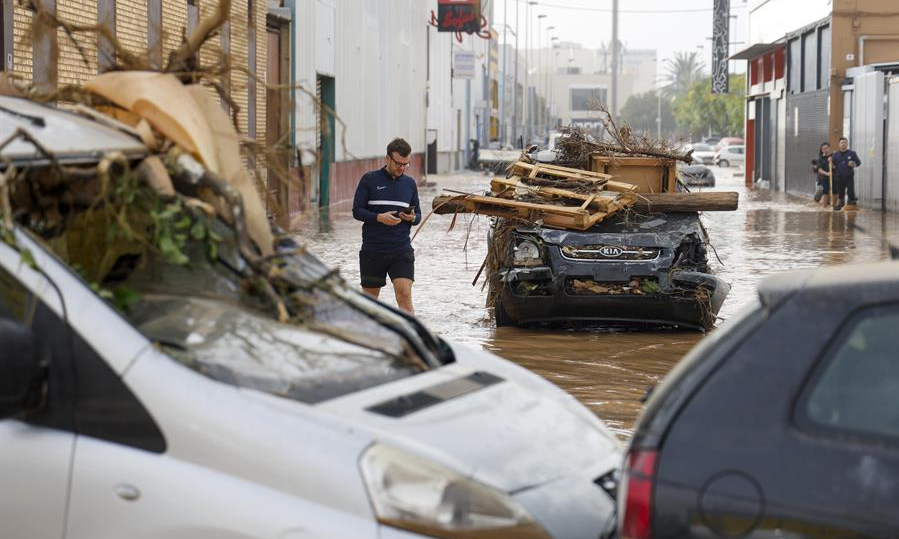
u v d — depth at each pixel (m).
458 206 23.09
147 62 9.67
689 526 6.21
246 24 10.55
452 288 30.06
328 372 7.71
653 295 22.47
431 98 114.75
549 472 7.27
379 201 21.47
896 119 58.75
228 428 6.67
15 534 6.89
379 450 6.68
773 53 90.56
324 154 9.80
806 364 6.25
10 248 7.08
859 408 6.11
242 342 7.70
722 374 6.37
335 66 62.16
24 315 6.97
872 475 5.95
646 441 6.40
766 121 95.69
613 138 26.11
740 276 32.59
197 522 6.54
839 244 42.50
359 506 6.48
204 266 8.36
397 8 85.88
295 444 6.62
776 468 6.10
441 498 6.61
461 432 7.17
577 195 23.06
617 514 6.82
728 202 23.41
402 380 7.86
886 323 6.21
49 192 7.78
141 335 6.98
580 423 8.18
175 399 6.75
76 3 25.64
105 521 6.71
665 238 22.81
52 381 6.91
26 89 9.34
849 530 5.92
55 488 6.80
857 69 68.25
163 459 6.71
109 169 7.59
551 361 20.50
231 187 8.12
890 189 60.28
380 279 21.78
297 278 8.65
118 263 8.09
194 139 8.27
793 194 82.50
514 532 6.74
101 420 6.84
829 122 71.25
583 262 22.56
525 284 22.80
